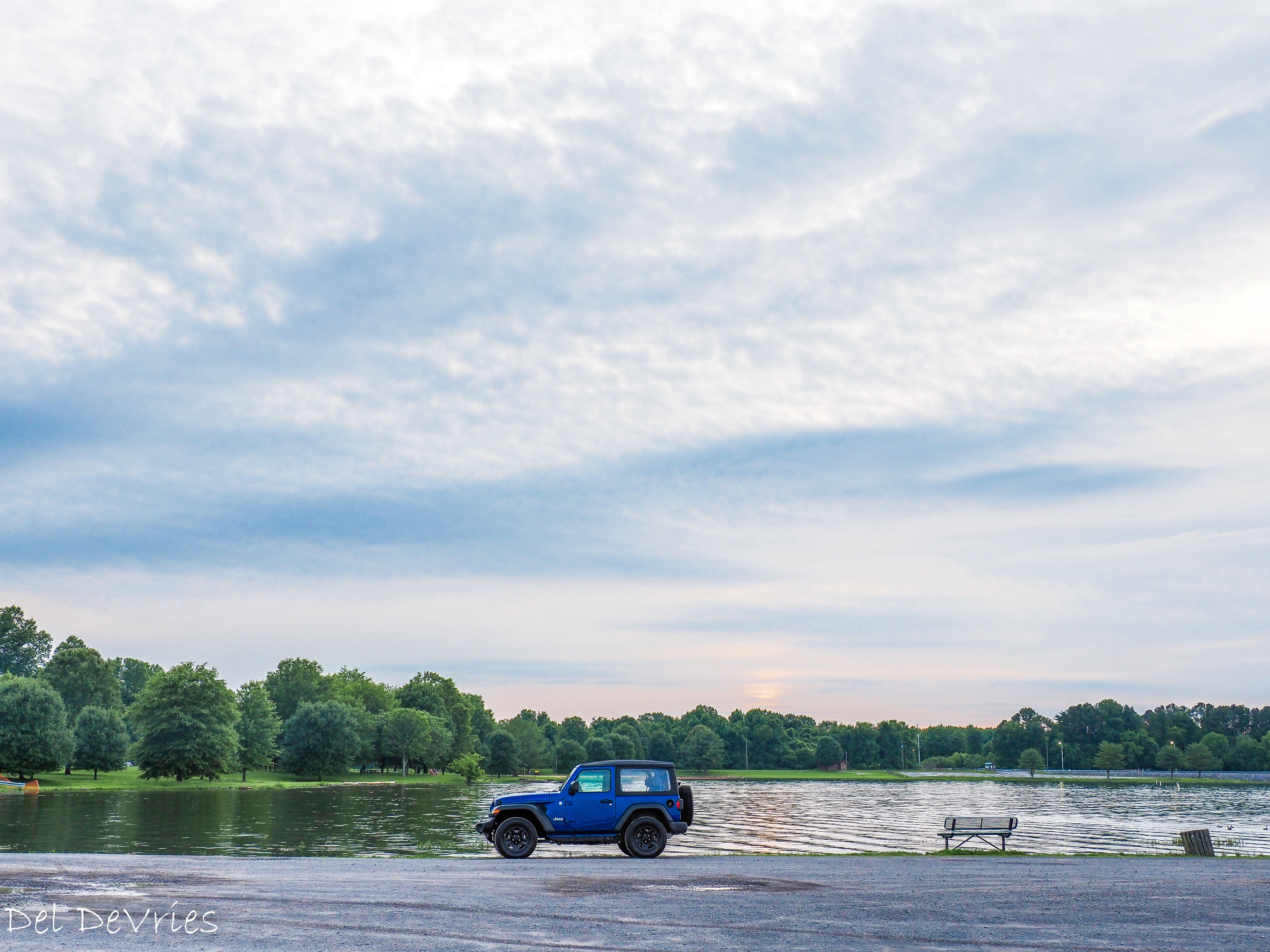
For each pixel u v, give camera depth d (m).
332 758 141.25
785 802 121.00
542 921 12.66
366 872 18.83
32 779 103.94
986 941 11.83
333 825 57.31
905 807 106.81
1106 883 18.16
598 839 24.50
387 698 195.62
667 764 25.28
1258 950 11.41
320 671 188.62
